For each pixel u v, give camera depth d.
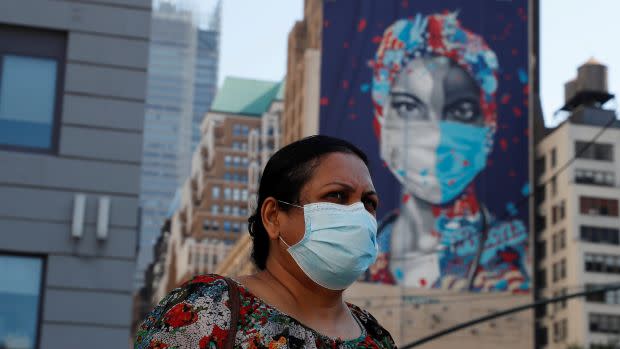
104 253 14.77
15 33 15.27
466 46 65.62
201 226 138.50
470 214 64.62
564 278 82.31
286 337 2.96
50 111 15.16
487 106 65.38
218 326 2.92
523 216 64.81
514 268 65.12
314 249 3.19
